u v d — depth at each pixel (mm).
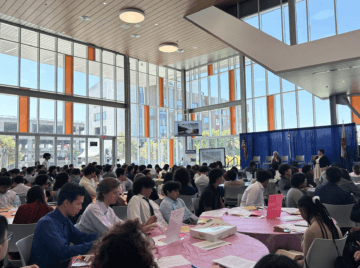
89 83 13422
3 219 1506
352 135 11695
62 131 12688
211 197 3949
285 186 5176
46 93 11828
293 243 2498
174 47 12164
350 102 12344
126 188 7008
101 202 2650
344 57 7359
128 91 14805
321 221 2045
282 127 14109
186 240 2326
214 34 9367
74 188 2223
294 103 13828
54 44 12328
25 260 2182
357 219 2895
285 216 3221
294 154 13180
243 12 9227
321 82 9797
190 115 18141
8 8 8859
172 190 3186
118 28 10641
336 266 1938
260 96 14836
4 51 10914
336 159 12102
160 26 10523
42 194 3195
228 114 16328
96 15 9484
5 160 11133
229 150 16391
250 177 9547
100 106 14078
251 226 2811
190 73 18062
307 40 8117
